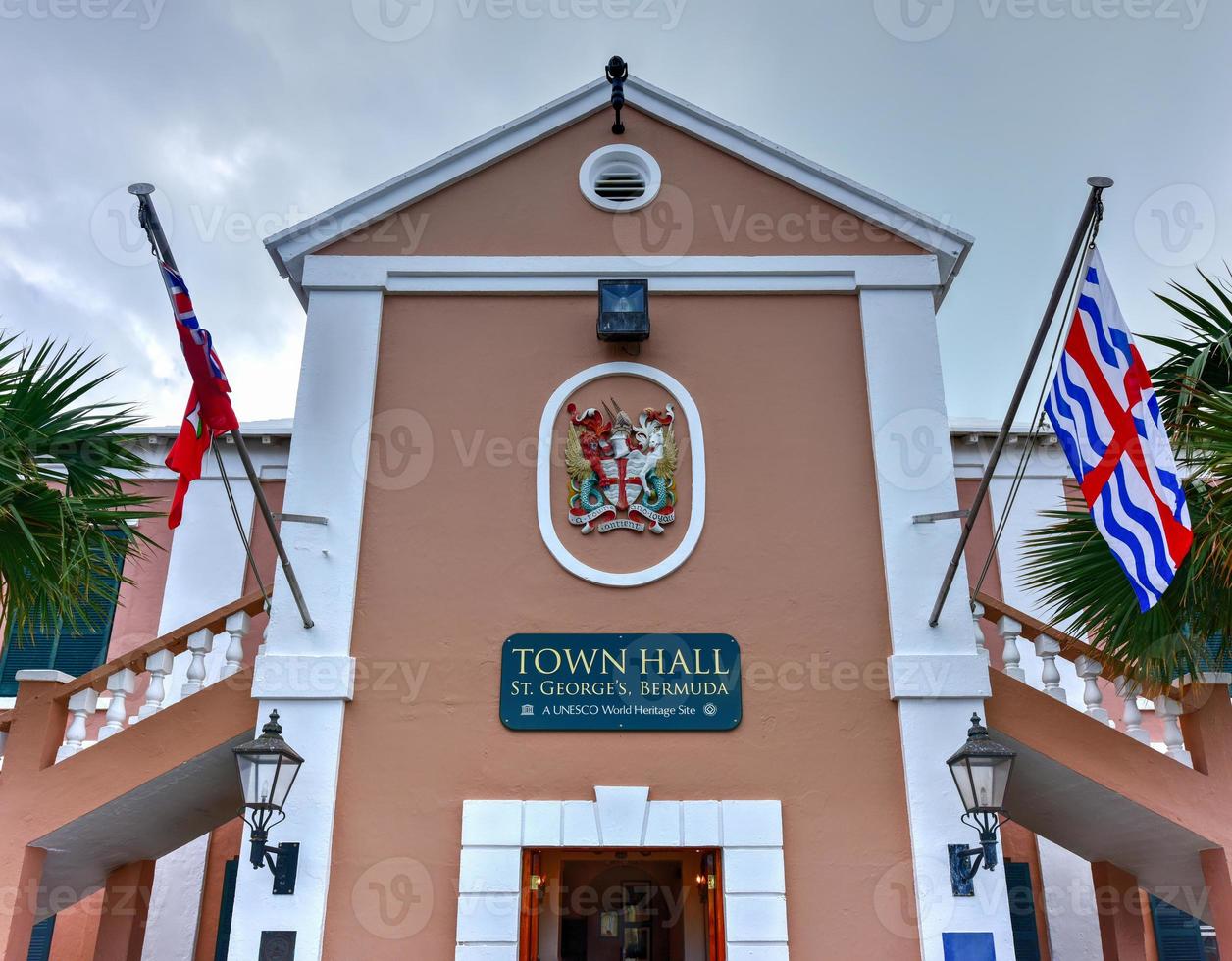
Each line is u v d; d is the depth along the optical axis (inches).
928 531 330.3
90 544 329.7
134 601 463.2
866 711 313.9
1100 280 272.1
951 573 305.7
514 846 297.9
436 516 334.3
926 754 306.0
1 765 311.0
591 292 362.3
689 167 380.2
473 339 357.1
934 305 367.9
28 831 301.7
